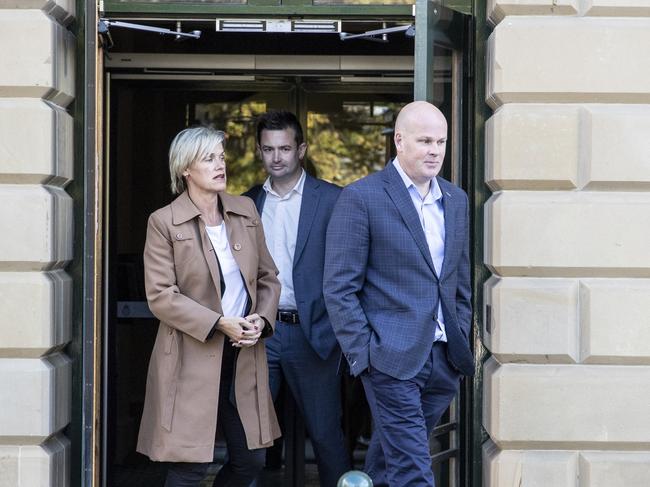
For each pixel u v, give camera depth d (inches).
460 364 284.7
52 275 305.6
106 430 370.3
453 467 330.0
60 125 306.0
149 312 406.0
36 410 299.6
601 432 308.7
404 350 274.5
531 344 309.6
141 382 407.8
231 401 299.4
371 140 419.5
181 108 412.5
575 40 307.4
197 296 295.6
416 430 275.9
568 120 308.2
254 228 307.9
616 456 310.8
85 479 299.4
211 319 288.7
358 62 382.9
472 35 327.3
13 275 300.7
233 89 413.7
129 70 388.5
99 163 321.1
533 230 308.2
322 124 418.3
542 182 309.3
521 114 308.2
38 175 299.1
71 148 317.1
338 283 278.4
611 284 309.3
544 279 311.4
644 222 307.4
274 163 347.3
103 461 369.4
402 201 279.4
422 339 276.7
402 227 278.5
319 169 420.2
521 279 311.6
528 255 308.2
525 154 307.9
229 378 301.0
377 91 413.7
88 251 300.7
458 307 293.7
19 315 298.5
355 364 278.5
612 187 309.3
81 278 317.7
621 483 309.3
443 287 282.0
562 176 307.9
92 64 299.6
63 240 308.5
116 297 405.7
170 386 291.9
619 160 306.5
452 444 330.3
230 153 418.6
